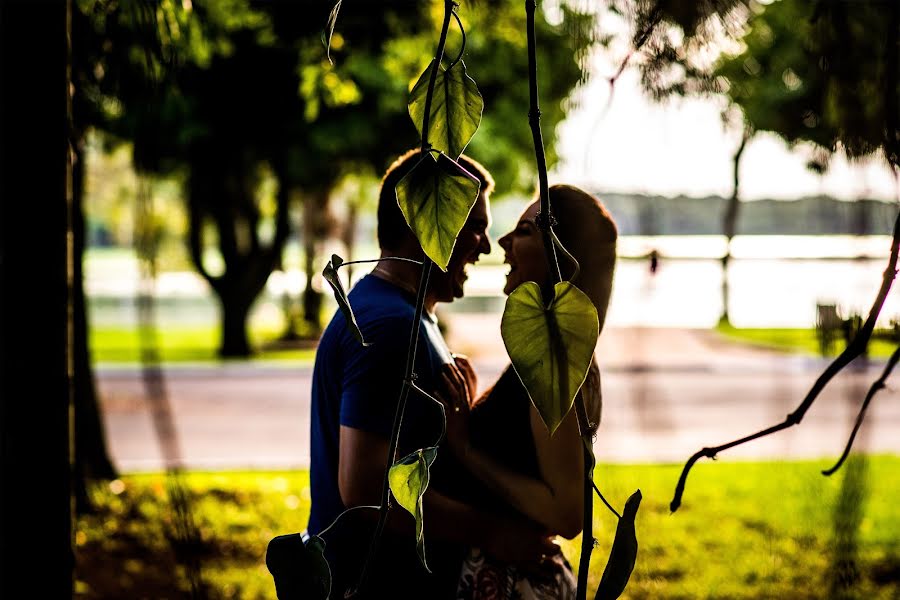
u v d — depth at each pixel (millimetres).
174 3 3693
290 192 17641
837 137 2176
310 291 23328
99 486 7074
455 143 1234
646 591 4867
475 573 2105
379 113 13016
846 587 2346
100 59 3516
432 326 2176
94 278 45969
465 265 2248
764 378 15359
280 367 17516
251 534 5930
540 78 6824
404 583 2082
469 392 2311
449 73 1219
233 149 13727
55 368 2311
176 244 27969
